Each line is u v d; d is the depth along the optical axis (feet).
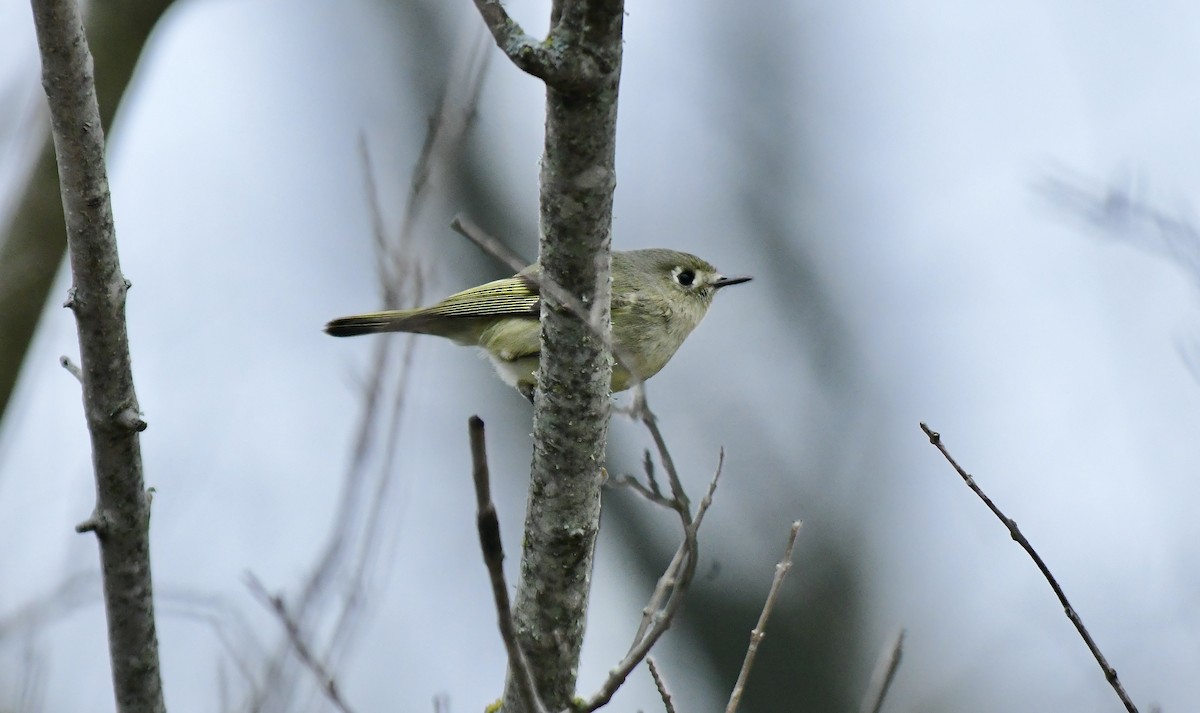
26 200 34.65
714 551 62.95
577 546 25.99
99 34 36.99
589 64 21.74
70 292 22.67
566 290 24.44
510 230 59.88
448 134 27.14
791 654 61.52
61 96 21.79
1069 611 23.03
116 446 23.22
